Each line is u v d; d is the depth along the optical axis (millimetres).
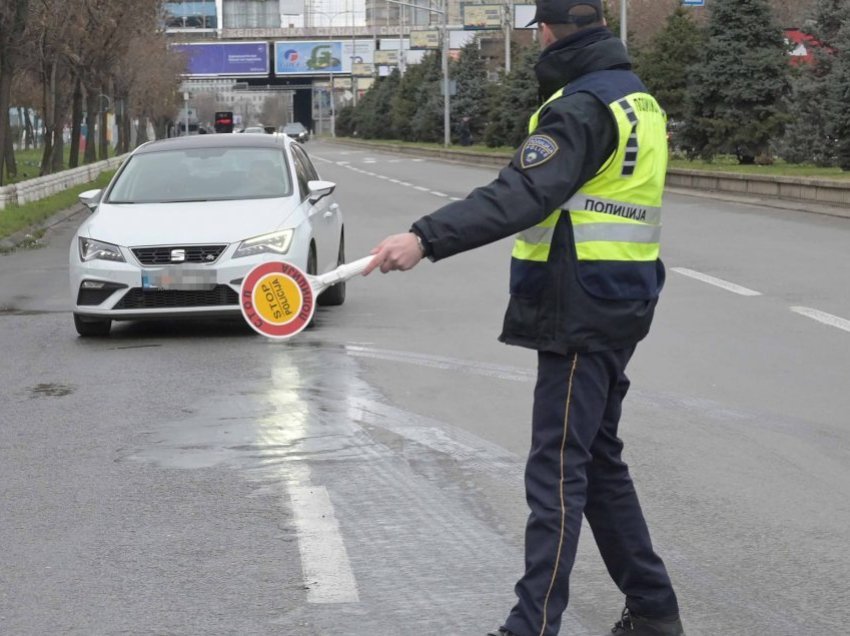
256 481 7504
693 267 17469
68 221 30812
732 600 5477
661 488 7215
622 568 4785
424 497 7109
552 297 4363
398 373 10719
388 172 51031
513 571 5867
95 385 10484
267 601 5531
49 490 7418
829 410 9109
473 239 4141
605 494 4715
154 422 9094
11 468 7945
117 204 13602
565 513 4414
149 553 6234
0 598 5645
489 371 10781
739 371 10531
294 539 6398
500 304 14758
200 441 8500
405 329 13062
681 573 5824
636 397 9602
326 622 5270
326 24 169000
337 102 175125
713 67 37906
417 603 5473
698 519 6641
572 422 4418
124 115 84312
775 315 13352
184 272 12438
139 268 12484
